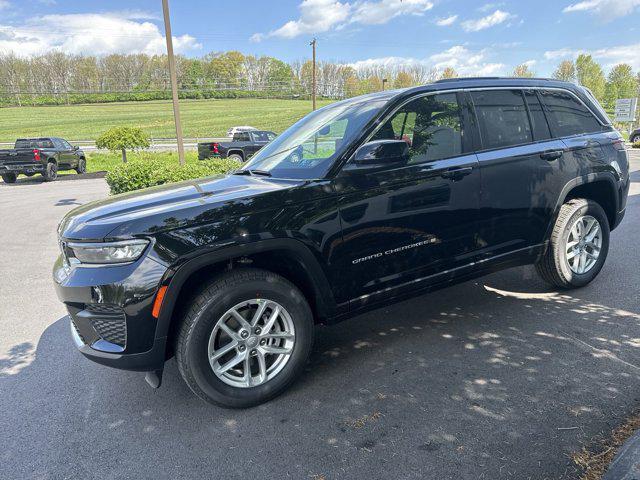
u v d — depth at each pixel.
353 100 3.71
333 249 2.95
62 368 3.49
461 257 3.53
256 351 2.87
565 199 4.17
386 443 2.44
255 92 104.75
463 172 3.38
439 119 3.43
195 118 71.88
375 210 3.07
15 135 55.69
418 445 2.41
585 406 2.64
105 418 2.83
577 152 4.05
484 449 2.34
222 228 2.64
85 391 3.15
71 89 99.31
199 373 2.67
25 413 2.91
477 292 4.50
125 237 2.51
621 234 6.35
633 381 2.86
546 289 4.46
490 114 3.67
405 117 3.30
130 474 2.34
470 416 2.62
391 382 3.03
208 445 2.53
